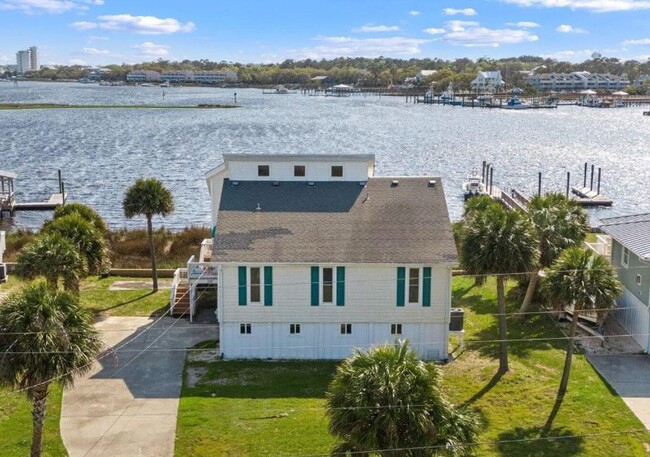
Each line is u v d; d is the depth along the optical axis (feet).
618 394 95.71
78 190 304.71
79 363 71.00
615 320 124.26
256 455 79.56
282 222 114.52
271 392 96.53
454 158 431.02
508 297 139.44
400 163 406.41
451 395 95.81
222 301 108.47
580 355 110.01
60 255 112.16
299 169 123.95
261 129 592.60
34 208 269.23
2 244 157.89
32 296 71.41
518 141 530.68
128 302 137.59
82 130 570.05
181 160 399.65
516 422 87.81
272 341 109.91
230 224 113.70
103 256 126.21
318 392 96.53
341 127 626.64
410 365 65.92
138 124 628.69
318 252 108.06
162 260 173.06
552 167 394.52
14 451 79.71
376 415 62.75
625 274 120.37
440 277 107.76
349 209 117.60
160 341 116.37
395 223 114.32
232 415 89.10
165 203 143.43
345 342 109.91
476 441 68.90
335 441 81.87
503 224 101.40
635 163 410.11
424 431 62.39
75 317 72.43
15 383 69.67
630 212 272.72
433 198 120.16
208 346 114.52
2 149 443.73
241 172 123.65
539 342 116.06
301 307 108.68
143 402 93.09
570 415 89.66
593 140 540.52
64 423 86.94
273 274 107.65
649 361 107.65
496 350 113.09
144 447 81.51
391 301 108.58
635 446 81.87
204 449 81.05
